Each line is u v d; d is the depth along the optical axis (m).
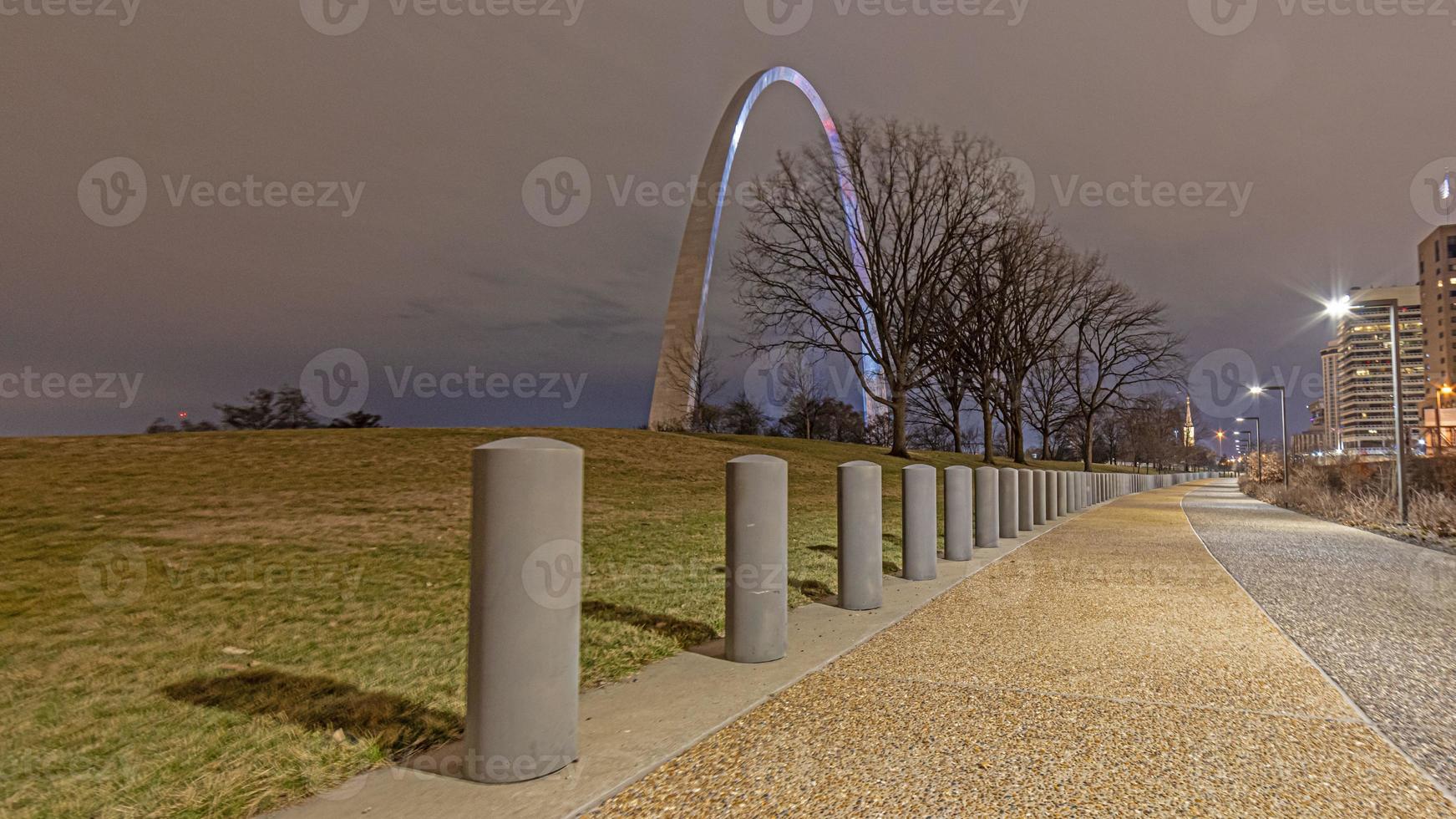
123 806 2.99
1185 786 3.23
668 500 17.20
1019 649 5.64
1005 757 3.54
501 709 3.27
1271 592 8.30
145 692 4.40
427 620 6.29
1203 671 5.04
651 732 3.87
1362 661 5.31
